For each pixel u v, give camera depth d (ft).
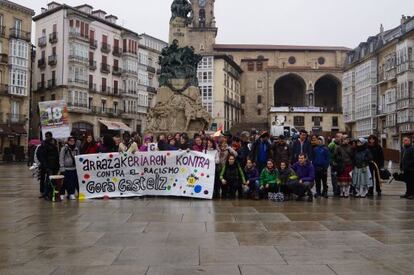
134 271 19.86
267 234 27.86
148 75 256.11
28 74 188.03
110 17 229.86
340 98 301.84
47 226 30.66
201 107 98.02
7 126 176.35
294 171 46.16
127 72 233.14
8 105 179.22
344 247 24.40
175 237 26.94
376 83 206.08
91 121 210.18
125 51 232.73
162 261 21.52
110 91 224.94
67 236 27.30
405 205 41.75
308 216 34.99
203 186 46.52
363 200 45.93
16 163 154.71
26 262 21.39
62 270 20.03
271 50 309.83
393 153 138.21
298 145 49.19
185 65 98.68
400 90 175.11
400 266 20.67
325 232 28.53
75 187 48.49
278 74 295.07
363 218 34.06
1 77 176.55
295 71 293.84
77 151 49.55
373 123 206.08
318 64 311.68
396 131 179.83
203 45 301.63
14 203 43.27
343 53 311.06
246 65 306.55
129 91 234.38
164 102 97.30
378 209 39.01
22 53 184.14
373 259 21.91
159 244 25.09
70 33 200.44
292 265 20.80
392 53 187.42
